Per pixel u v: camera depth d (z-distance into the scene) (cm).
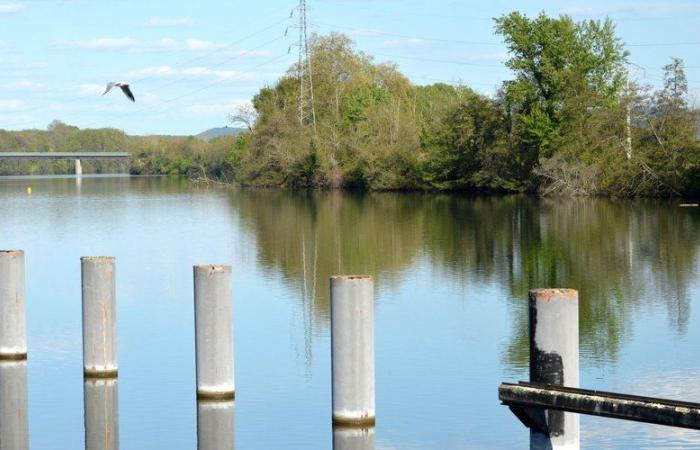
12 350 1762
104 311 1642
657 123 7075
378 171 9019
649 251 3719
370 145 9225
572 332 1069
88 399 1630
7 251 1750
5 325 1755
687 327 2244
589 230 4612
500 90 8131
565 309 1066
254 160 10469
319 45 10800
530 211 5997
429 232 4644
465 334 2169
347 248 3956
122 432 1469
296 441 1413
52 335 2138
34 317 2358
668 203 6538
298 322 2305
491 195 8069
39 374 1789
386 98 10144
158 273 3162
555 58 7781
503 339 2111
